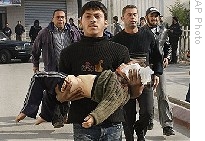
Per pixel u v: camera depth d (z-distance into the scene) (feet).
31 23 90.17
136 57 16.10
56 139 20.63
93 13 10.52
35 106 9.98
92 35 10.63
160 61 16.89
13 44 65.10
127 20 16.10
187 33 60.13
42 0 90.48
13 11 88.94
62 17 21.70
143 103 16.20
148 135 21.07
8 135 21.47
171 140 20.20
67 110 10.89
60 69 10.96
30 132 22.06
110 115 10.19
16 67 59.16
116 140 10.65
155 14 20.16
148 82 10.57
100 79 10.02
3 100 31.94
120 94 9.93
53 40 21.72
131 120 16.29
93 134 10.48
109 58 10.58
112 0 88.12
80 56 10.63
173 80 41.75
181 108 24.07
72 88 10.10
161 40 20.08
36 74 10.22
